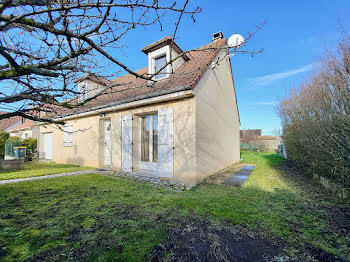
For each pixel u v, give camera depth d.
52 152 11.73
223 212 3.13
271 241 2.29
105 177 6.32
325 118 4.52
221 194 4.28
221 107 8.03
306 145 6.09
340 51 3.81
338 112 3.90
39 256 1.92
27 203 3.56
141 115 7.07
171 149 5.73
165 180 5.67
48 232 2.41
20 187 4.87
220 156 7.75
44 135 12.88
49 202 3.62
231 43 3.91
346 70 3.65
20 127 18.16
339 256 1.99
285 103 9.25
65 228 2.53
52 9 1.68
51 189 4.67
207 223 2.75
